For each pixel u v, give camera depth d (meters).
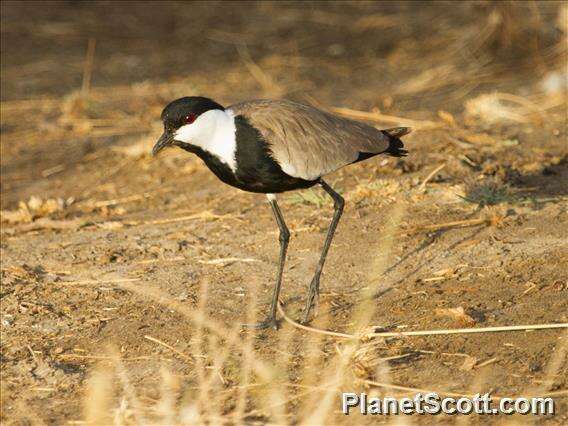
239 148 9.77
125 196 14.73
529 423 7.97
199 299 10.70
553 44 20.17
